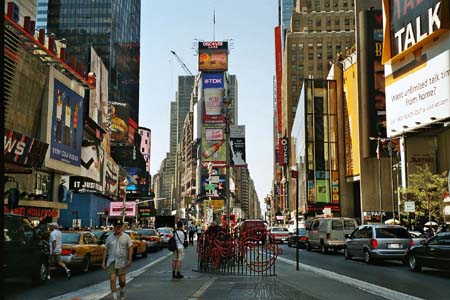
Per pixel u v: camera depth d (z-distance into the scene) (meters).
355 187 82.12
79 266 19.23
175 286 14.36
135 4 157.25
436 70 48.81
